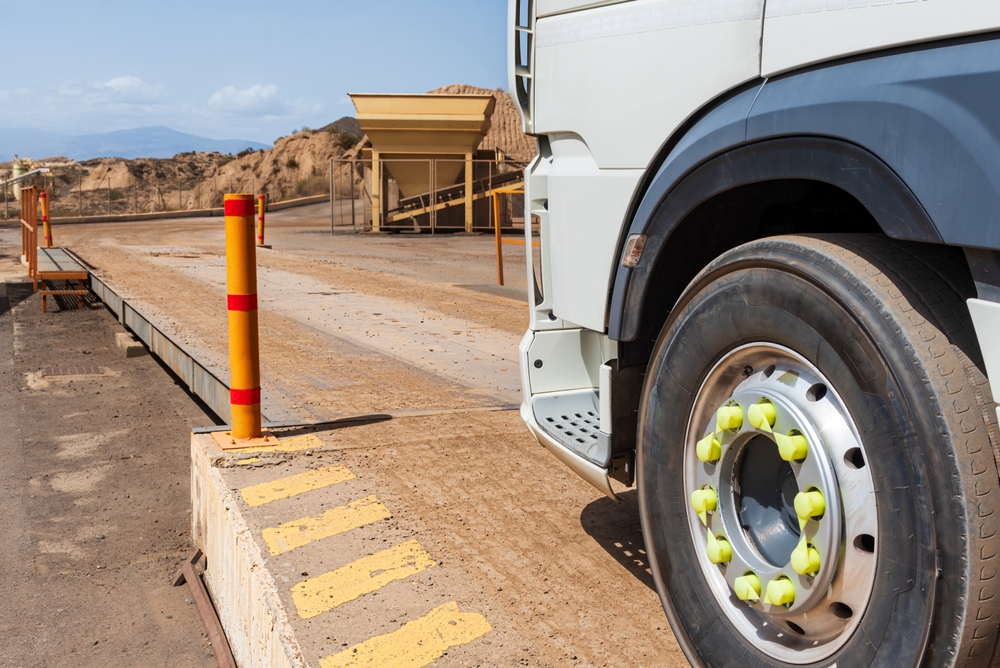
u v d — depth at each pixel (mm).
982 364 1610
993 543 1524
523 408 3195
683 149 2217
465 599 2770
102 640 3436
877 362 1662
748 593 1950
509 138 88750
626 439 2668
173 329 7691
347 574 2932
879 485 1657
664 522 2289
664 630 2607
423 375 6371
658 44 2332
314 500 3613
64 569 4082
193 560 4082
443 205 30969
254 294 4285
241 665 3154
